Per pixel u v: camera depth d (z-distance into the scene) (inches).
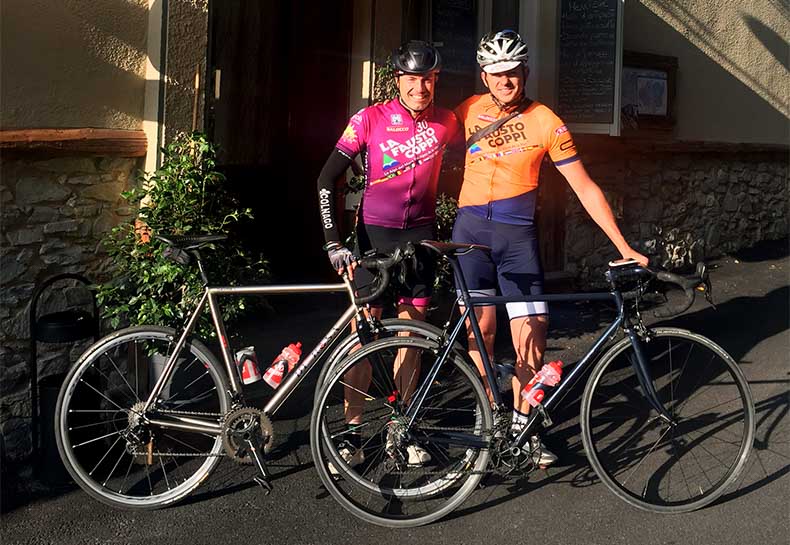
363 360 134.3
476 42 247.8
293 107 251.8
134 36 162.4
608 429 161.2
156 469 143.5
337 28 233.3
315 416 127.3
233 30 230.8
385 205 140.0
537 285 143.9
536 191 144.9
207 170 156.1
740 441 153.0
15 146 143.5
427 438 130.8
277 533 126.7
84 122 156.6
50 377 142.9
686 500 135.7
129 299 149.8
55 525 127.3
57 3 150.6
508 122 141.3
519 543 125.8
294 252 254.8
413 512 132.3
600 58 247.1
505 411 133.0
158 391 133.6
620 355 138.5
